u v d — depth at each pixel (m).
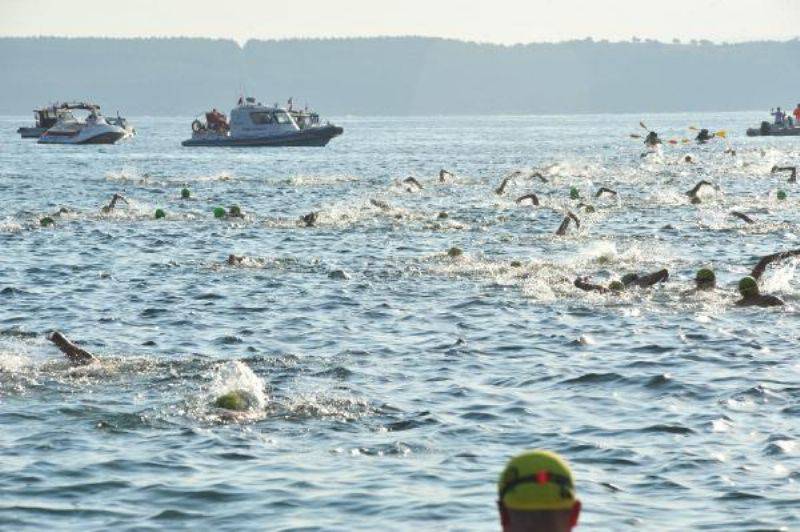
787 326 30.45
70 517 16.34
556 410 22.11
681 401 22.67
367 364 26.38
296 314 33.12
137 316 33.19
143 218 62.97
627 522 15.95
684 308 33.19
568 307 33.69
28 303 35.56
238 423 21.08
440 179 94.75
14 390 23.36
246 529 15.90
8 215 66.56
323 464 18.67
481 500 16.88
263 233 55.09
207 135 185.25
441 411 21.98
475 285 38.19
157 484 17.69
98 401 22.52
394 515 16.28
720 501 16.81
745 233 53.03
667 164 120.38
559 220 59.84
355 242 51.00
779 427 20.64
